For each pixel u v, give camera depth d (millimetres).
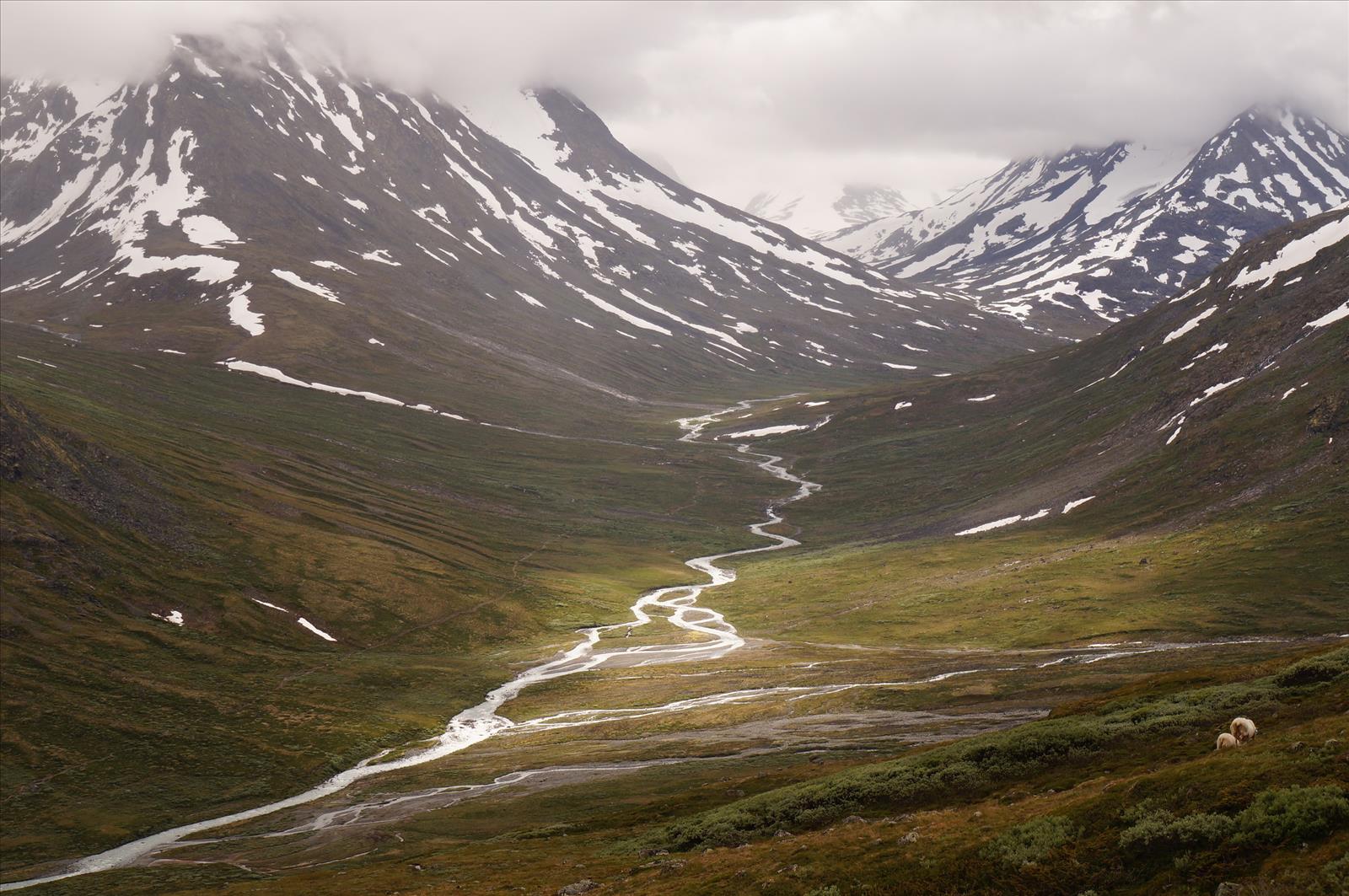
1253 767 27188
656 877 37188
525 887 41969
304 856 64438
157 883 62000
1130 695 52375
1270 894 21109
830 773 58156
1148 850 25516
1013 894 26438
